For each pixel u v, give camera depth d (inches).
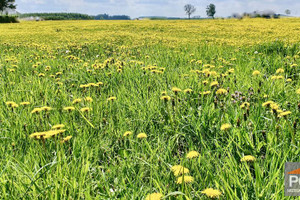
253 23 1328.7
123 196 76.0
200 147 107.5
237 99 142.3
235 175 77.8
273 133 101.9
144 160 88.2
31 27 1385.3
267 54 315.6
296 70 217.9
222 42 469.7
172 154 105.4
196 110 131.3
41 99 163.3
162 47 420.8
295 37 543.2
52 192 71.6
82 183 78.5
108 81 200.5
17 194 75.9
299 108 122.4
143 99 156.0
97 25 1382.9
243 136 102.3
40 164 93.6
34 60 312.0
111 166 93.2
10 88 182.1
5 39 681.6
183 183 67.6
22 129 117.3
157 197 62.4
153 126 123.6
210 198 67.0
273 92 152.1
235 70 225.5
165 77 203.9
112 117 137.0
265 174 82.2
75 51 405.1
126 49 402.3
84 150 98.8
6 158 90.8
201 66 242.5
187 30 946.7
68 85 206.7
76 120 133.2
